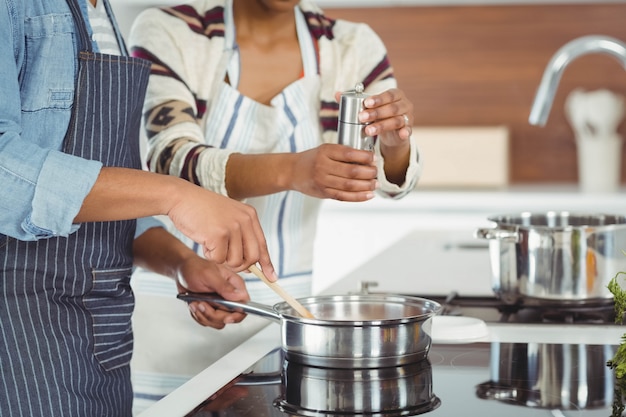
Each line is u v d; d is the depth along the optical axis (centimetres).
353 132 138
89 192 110
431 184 411
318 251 380
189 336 179
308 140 187
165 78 175
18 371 122
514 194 380
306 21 190
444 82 420
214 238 111
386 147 163
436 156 409
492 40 415
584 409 98
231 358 124
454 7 416
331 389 106
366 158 137
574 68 411
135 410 180
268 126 183
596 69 410
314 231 191
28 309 123
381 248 376
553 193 382
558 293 148
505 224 153
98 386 129
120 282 135
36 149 110
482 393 104
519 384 108
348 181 138
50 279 125
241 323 177
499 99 418
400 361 117
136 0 366
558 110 414
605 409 97
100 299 131
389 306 129
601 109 394
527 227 149
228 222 112
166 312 180
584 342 131
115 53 146
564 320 147
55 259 125
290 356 121
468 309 159
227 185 154
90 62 127
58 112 125
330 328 115
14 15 120
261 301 181
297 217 186
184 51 178
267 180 148
